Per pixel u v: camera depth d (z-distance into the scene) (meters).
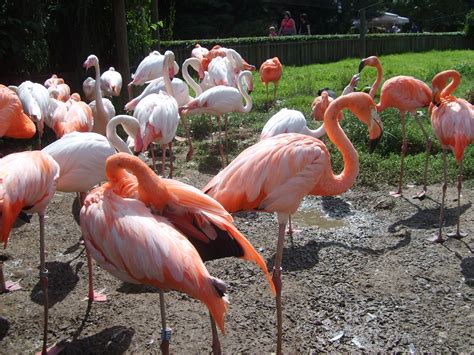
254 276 4.02
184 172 6.54
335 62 19.75
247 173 3.15
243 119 8.88
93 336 3.32
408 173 6.11
